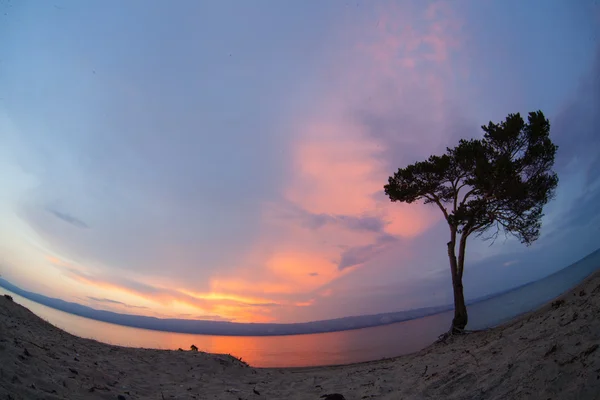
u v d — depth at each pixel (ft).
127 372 18.57
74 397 11.32
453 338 33.88
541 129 35.65
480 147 38.40
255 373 25.54
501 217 37.78
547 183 36.35
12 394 9.59
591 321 12.50
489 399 11.16
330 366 35.83
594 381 8.93
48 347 16.60
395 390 16.63
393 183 45.29
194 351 28.73
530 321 20.81
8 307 23.43
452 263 38.68
